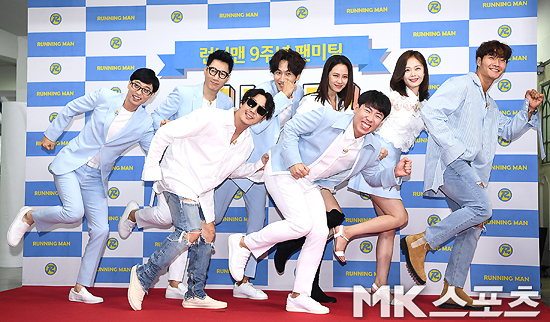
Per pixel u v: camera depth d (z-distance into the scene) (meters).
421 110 2.72
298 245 2.82
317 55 3.38
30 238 3.52
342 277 3.33
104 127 2.85
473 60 3.27
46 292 3.20
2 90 7.27
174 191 2.46
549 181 4.62
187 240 2.44
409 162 2.49
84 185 2.94
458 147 2.63
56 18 3.58
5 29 5.69
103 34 3.55
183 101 3.00
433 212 3.29
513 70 3.24
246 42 3.44
